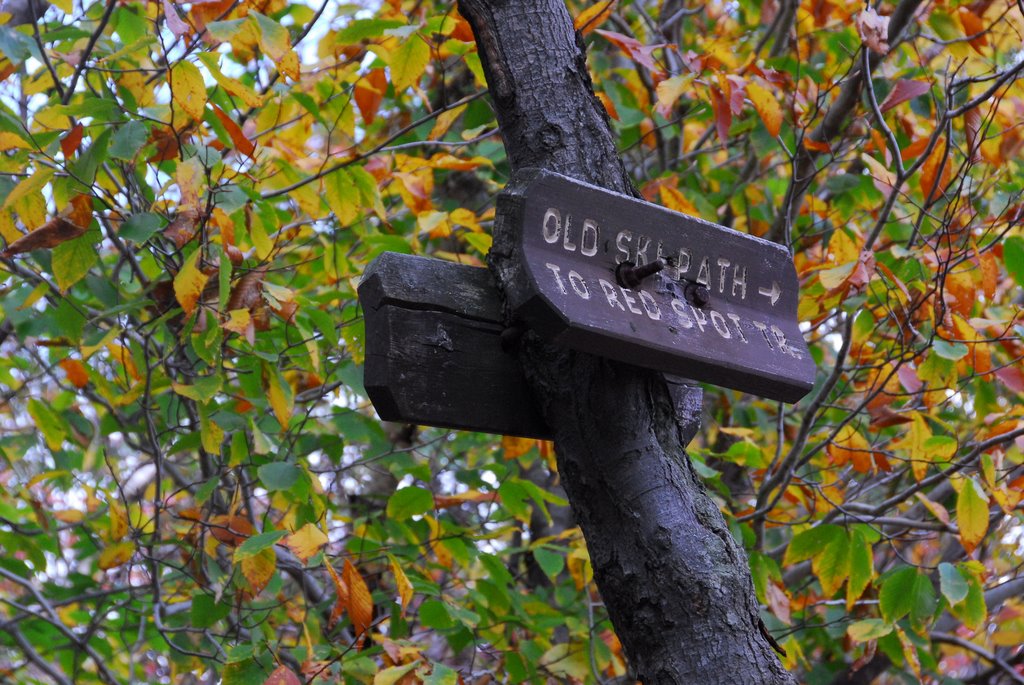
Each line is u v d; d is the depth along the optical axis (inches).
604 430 56.8
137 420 150.6
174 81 94.6
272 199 144.6
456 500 126.4
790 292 64.5
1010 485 124.4
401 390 57.8
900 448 136.4
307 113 132.3
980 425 143.4
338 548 147.7
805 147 138.2
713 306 60.6
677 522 55.1
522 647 127.3
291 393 116.5
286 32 90.0
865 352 155.0
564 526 176.7
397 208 177.2
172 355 135.0
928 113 144.9
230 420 121.0
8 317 115.2
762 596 125.9
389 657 99.0
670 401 59.7
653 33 164.4
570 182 56.1
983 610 111.8
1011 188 140.9
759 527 140.9
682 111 177.8
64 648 142.7
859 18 108.9
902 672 153.6
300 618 128.6
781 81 122.3
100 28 101.6
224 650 121.9
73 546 147.9
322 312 117.6
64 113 95.8
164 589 149.6
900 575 114.9
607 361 57.1
